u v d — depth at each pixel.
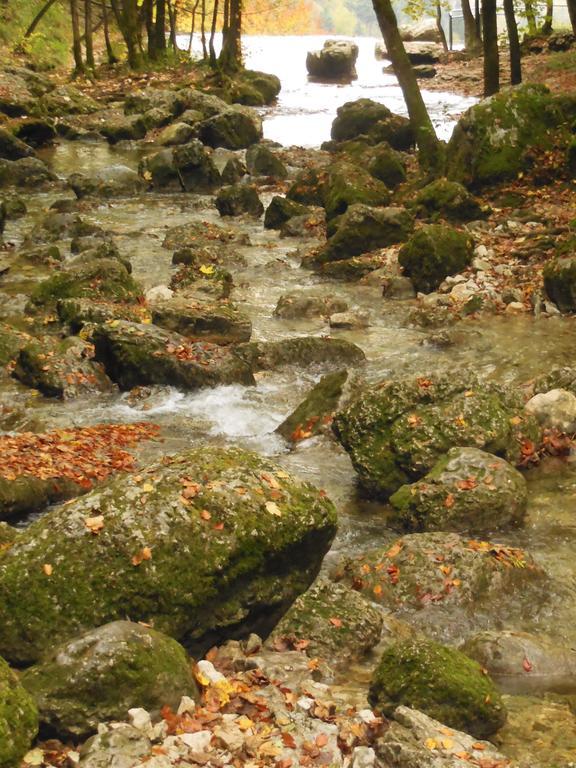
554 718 6.11
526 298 12.15
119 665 5.73
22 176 20.95
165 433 9.30
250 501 6.36
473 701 5.92
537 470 8.62
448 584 7.07
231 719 5.79
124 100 32.62
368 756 5.57
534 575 7.28
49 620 6.10
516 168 16.72
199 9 71.19
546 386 9.55
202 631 6.25
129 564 6.16
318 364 10.62
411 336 11.44
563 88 26.09
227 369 10.16
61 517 6.30
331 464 8.84
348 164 18.14
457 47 58.12
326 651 6.49
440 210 15.30
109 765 5.45
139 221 17.47
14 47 39.22
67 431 9.12
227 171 20.97
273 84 35.00
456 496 7.82
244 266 14.36
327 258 14.32
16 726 5.49
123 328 10.28
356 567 7.30
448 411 8.48
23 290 13.11
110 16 50.44
